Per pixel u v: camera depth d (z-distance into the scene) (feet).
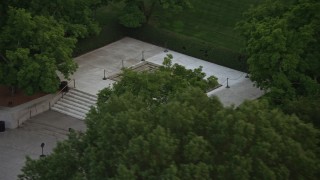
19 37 361.30
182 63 429.38
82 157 237.25
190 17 469.98
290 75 336.08
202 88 291.58
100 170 219.82
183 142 217.56
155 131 212.43
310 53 345.51
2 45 363.35
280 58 336.29
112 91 293.64
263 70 341.41
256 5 468.75
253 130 215.10
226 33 452.35
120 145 222.07
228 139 217.97
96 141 234.99
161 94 281.74
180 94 240.53
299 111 268.62
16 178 323.57
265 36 337.72
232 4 474.90
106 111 238.68
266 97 325.21
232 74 414.82
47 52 358.64
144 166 213.46
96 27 408.87
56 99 387.14
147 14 461.37
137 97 252.83
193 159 211.41
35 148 350.23
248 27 364.38
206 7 476.13
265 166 210.79
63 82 390.83
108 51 443.73
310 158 220.23
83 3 400.26
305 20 352.08
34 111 376.27
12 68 356.59
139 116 224.94
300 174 220.02
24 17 354.54
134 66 424.05
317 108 265.54
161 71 291.17
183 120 219.61
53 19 369.30
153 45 453.99
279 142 216.74
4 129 364.79
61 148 246.88
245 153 216.74
